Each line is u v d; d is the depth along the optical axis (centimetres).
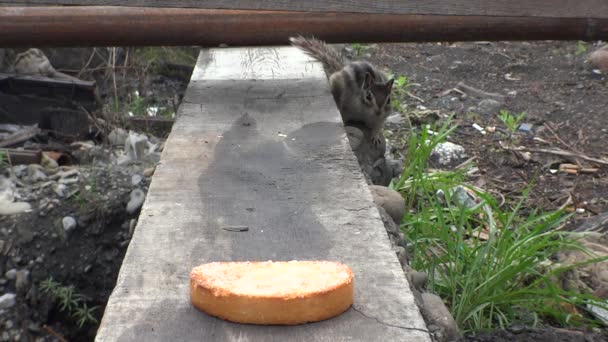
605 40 185
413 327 110
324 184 144
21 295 181
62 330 182
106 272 184
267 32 189
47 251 183
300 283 113
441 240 175
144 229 133
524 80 253
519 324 161
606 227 184
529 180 206
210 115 165
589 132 224
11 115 214
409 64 264
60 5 178
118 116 217
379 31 187
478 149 217
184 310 114
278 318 109
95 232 186
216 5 176
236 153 152
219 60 187
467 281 161
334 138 157
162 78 247
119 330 109
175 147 153
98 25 182
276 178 145
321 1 177
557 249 170
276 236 133
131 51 240
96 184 191
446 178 191
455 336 142
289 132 159
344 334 108
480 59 267
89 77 230
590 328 162
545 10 180
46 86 214
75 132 212
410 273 145
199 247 131
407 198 187
